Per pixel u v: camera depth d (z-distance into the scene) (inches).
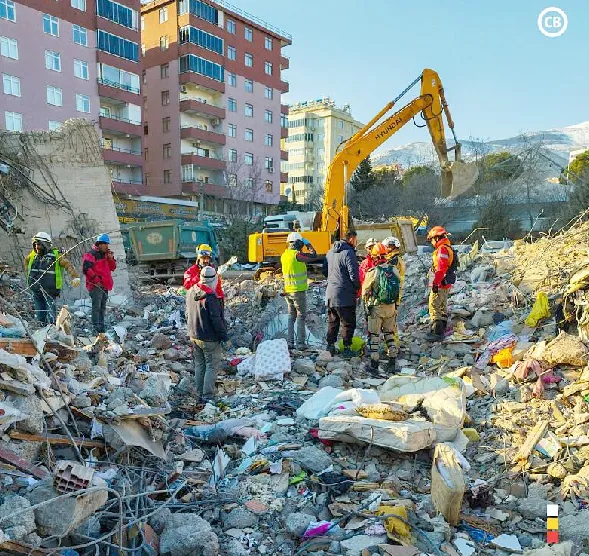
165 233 721.6
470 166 494.3
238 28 1893.5
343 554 134.7
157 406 194.5
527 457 178.2
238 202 1676.9
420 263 530.9
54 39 1343.5
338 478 169.2
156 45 1786.4
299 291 322.7
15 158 502.9
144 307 481.7
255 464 178.5
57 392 163.6
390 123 510.6
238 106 1925.4
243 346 350.6
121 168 1578.5
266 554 136.5
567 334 246.7
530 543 141.0
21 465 132.7
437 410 202.7
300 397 247.0
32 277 330.3
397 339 292.8
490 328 320.2
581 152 2006.6
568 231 450.3
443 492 148.9
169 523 135.3
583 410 198.1
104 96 1461.6
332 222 516.1
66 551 118.1
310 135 3265.3
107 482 144.6
